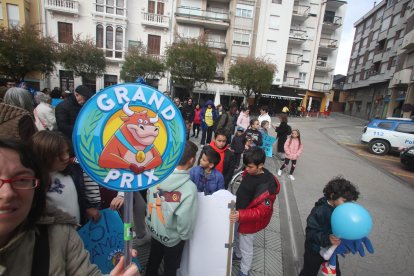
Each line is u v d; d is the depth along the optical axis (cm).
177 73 2022
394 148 1138
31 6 2112
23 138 179
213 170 284
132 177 118
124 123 115
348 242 211
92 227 214
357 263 340
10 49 1441
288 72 3164
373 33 3372
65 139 189
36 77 2186
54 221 104
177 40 2166
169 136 124
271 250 338
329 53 3409
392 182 746
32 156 94
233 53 2738
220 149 371
